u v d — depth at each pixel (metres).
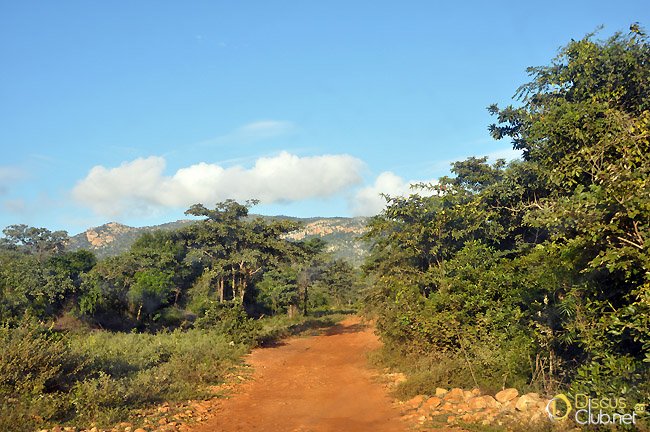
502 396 9.61
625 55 11.59
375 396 12.51
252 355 22.47
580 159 9.30
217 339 24.16
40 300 29.50
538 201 14.34
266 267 37.62
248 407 11.95
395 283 17.28
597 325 8.25
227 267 36.62
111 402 10.17
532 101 14.98
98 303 33.19
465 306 13.09
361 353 21.89
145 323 35.59
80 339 21.08
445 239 17.39
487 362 11.37
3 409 8.70
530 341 10.52
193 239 36.72
